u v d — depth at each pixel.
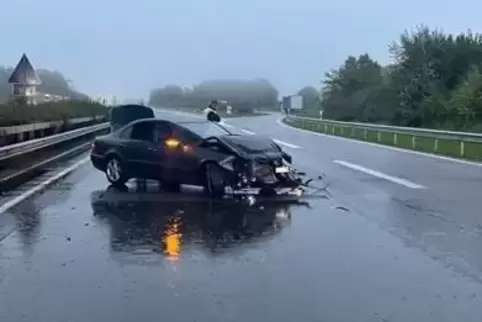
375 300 6.21
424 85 46.19
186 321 5.59
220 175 13.35
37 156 23.00
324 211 11.52
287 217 10.88
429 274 7.18
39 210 11.43
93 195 13.44
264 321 5.61
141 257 7.91
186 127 14.55
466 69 46.03
